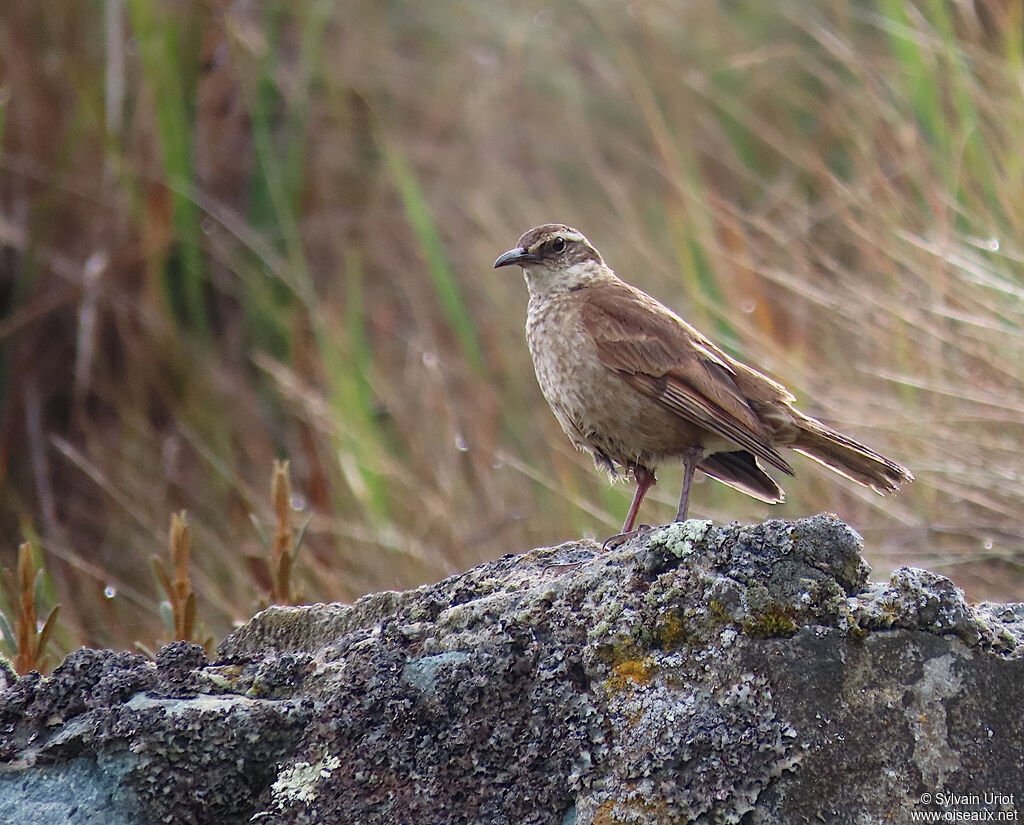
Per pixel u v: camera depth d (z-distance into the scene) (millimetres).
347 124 15641
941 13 12086
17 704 5637
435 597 6281
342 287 14789
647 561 5543
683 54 16562
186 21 14812
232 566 11250
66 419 13734
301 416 13172
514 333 14000
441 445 12898
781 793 5141
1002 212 11461
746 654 5285
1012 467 10281
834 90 14227
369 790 5441
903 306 11172
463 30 17266
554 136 16516
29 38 14320
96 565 11875
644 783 5180
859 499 11047
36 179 14148
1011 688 5301
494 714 5488
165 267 14320
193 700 5617
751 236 13891
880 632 5320
